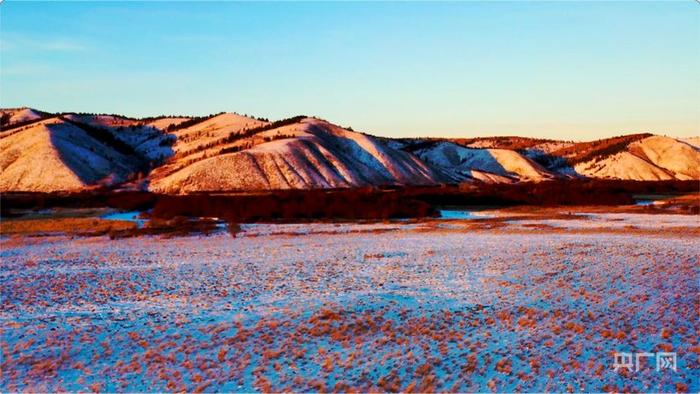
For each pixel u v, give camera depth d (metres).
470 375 14.88
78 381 14.52
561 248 35.56
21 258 33.72
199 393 13.83
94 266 30.58
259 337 17.66
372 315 19.81
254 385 14.29
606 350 16.75
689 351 16.70
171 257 33.56
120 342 17.30
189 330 18.39
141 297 23.05
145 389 14.08
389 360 15.86
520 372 15.04
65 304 21.97
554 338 17.73
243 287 24.75
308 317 19.56
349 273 27.89
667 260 30.77
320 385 14.15
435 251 34.88
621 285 24.67
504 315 19.98
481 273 27.64
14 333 18.06
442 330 18.44
